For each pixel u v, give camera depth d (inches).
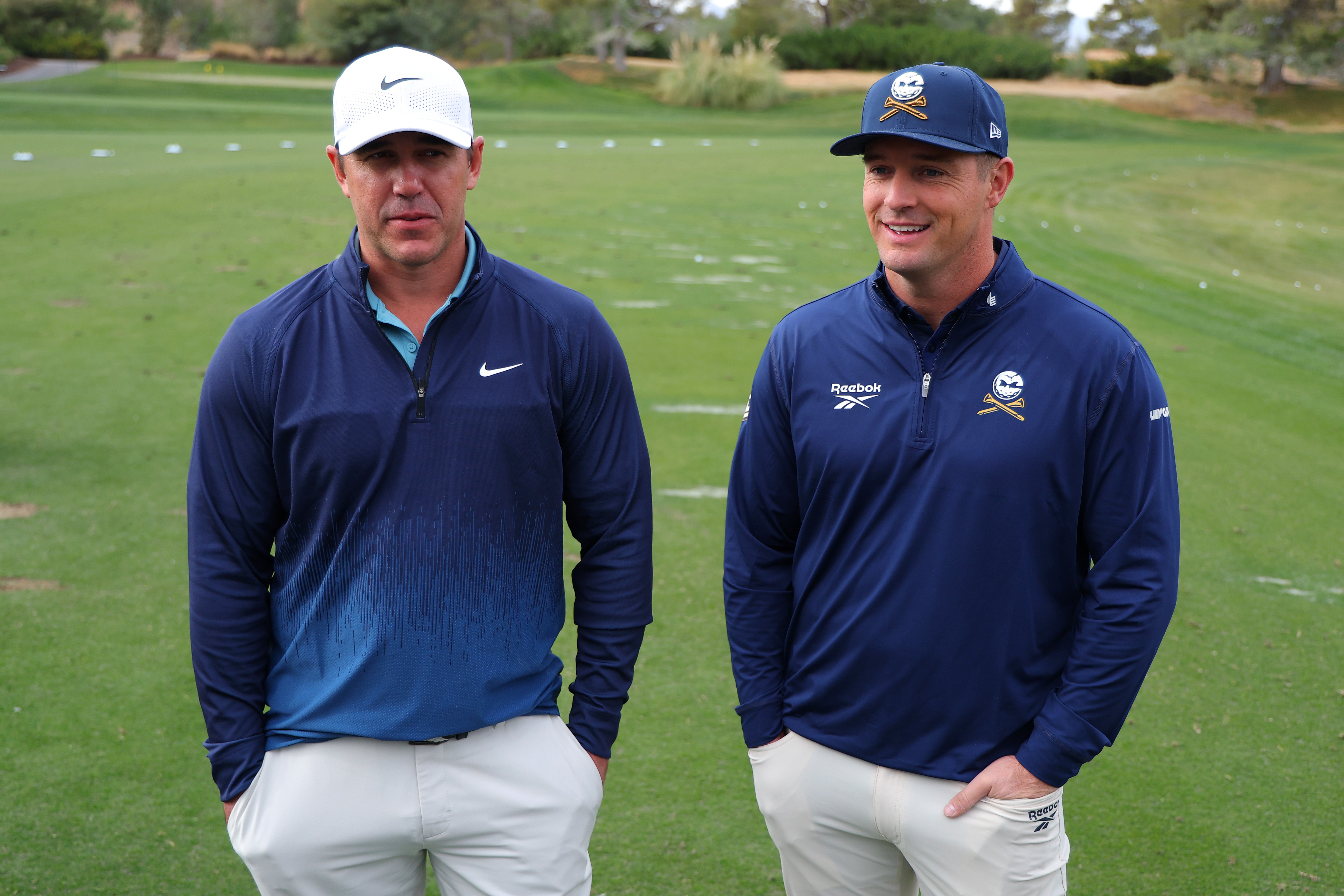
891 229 74.3
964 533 73.4
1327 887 104.3
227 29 2859.3
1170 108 1769.2
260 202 532.7
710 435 243.0
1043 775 73.7
